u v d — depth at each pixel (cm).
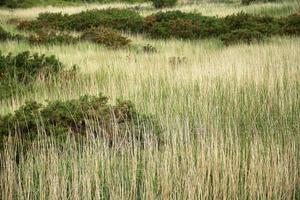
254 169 543
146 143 614
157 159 552
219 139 645
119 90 975
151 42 1917
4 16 3144
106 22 2327
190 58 1412
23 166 565
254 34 1791
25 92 1039
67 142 623
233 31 1825
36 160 572
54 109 722
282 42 1689
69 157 583
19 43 1839
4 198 516
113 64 1302
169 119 757
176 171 538
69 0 4578
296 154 580
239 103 859
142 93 960
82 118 704
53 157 567
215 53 1488
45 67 1173
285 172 531
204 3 3809
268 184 525
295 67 1098
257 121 783
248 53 1412
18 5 4028
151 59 1386
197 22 2139
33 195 514
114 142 634
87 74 1189
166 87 1005
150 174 539
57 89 1037
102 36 1816
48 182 521
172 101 886
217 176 528
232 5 3409
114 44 1722
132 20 2272
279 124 744
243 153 575
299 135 655
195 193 508
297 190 533
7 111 872
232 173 530
